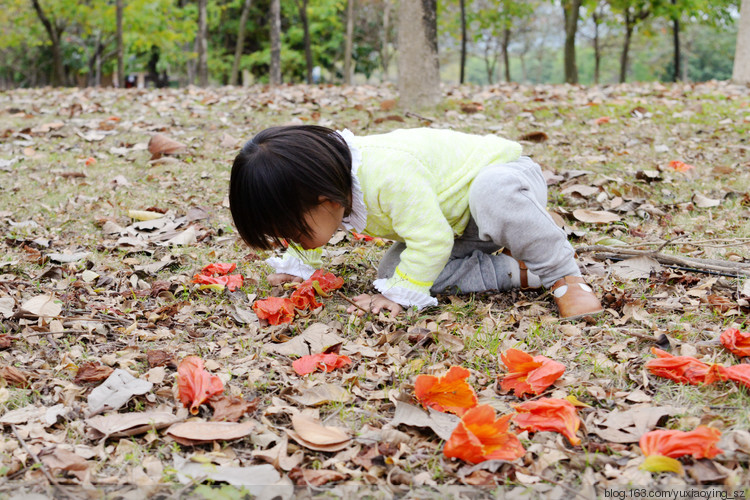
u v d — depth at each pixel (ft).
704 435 4.85
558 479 5.03
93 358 6.93
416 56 20.74
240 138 18.01
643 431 5.44
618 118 19.43
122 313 8.07
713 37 109.19
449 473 5.06
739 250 9.78
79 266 9.64
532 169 8.39
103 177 14.56
